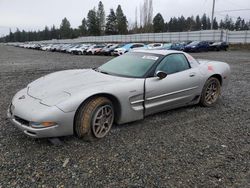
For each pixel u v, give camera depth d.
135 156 3.33
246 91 7.47
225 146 3.71
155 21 96.12
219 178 2.89
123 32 98.19
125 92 3.94
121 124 4.40
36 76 10.38
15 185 2.66
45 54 34.12
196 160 3.28
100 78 4.14
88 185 2.70
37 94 3.68
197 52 32.06
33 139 3.71
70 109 3.38
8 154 3.27
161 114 5.05
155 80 4.36
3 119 4.56
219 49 35.09
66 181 2.75
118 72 4.53
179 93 4.82
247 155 3.45
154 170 3.02
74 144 3.60
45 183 2.71
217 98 5.84
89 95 3.53
